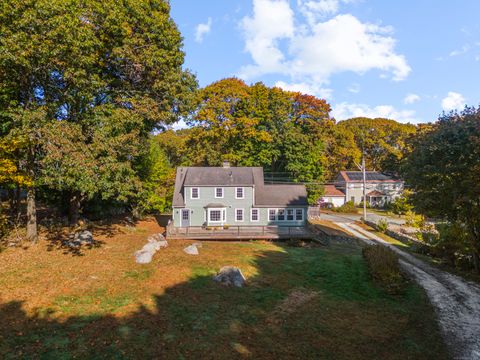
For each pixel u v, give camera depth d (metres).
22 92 17.31
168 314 11.38
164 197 38.25
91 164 15.92
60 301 11.80
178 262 17.69
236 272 15.21
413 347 10.19
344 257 21.03
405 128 77.75
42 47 14.02
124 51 20.09
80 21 16.12
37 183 18.31
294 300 13.38
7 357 8.32
